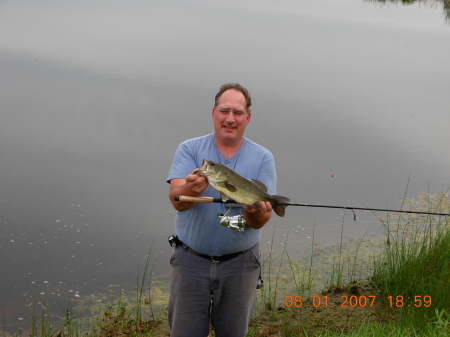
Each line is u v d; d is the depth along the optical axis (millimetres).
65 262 3707
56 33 10016
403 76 8539
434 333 2355
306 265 3746
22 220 4199
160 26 11242
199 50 9328
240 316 2316
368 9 15812
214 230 2195
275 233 4207
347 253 3865
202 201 2076
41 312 3201
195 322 2289
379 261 3625
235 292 2283
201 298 2268
